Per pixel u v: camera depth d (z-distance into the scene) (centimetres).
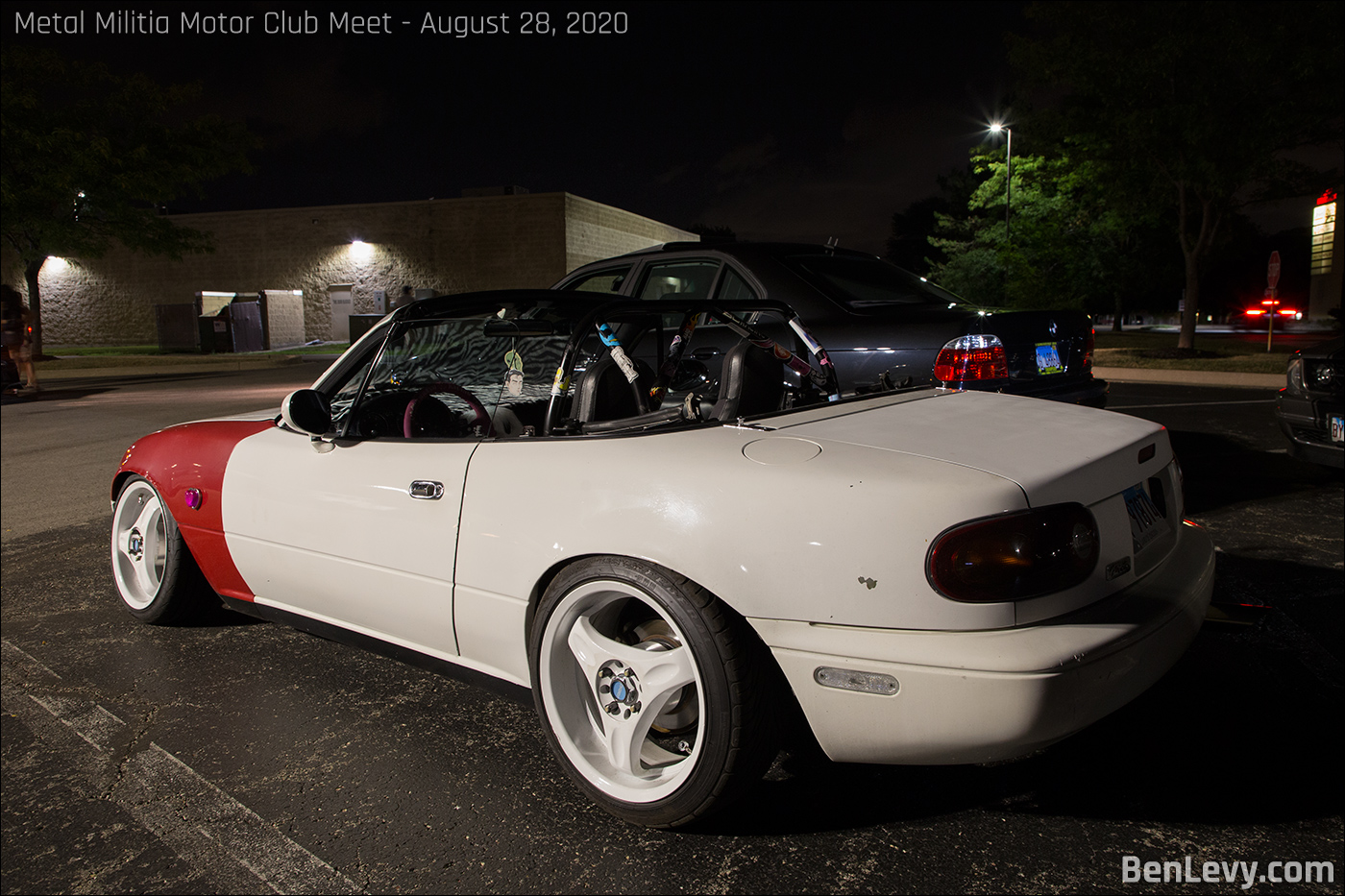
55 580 442
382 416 318
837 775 243
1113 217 2012
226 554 325
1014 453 208
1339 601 358
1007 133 2220
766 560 195
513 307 313
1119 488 213
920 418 245
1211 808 221
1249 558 418
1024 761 246
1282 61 1388
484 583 243
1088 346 479
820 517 192
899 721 187
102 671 329
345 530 278
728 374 261
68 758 267
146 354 2759
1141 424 250
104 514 582
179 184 2330
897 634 187
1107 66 1513
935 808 225
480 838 219
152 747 271
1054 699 179
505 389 346
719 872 203
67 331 3538
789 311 319
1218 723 263
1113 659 186
